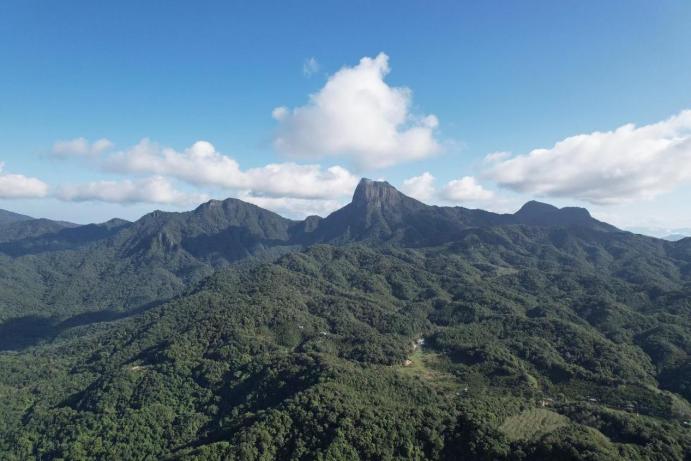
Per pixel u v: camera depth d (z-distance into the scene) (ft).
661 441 488.85
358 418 510.58
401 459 469.16
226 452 488.44
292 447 490.08
